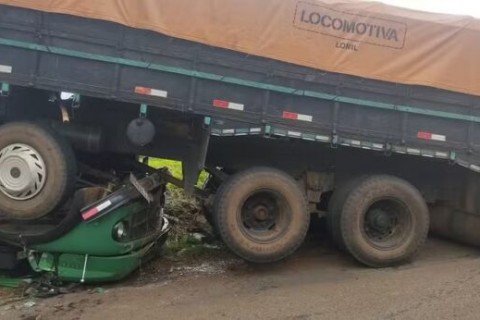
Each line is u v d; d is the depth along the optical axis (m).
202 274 6.91
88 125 6.73
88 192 6.25
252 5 6.51
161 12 6.25
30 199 6.14
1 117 6.74
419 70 7.06
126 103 6.57
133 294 6.16
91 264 6.33
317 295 6.11
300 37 6.69
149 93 6.32
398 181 7.35
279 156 7.53
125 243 6.43
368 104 7.00
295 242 6.91
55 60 6.13
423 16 7.05
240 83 6.57
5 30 6.02
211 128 6.55
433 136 7.28
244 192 6.80
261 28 6.56
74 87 6.15
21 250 6.38
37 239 6.18
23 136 6.12
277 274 6.93
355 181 7.41
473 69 7.21
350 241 7.18
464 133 7.39
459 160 7.40
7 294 6.11
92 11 6.08
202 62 6.46
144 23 6.20
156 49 6.31
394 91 7.06
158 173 7.52
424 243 8.05
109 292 6.23
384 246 7.27
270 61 6.64
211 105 6.52
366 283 6.51
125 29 6.22
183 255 7.62
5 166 6.12
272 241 6.84
